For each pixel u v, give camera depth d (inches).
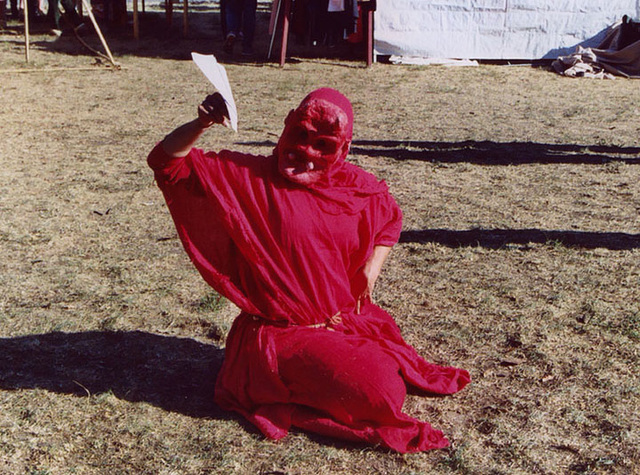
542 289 174.2
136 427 121.5
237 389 125.3
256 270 119.6
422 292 173.9
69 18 579.2
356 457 113.7
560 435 118.4
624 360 141.1
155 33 722.8
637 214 230.2
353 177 122.1
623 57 527.5
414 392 131.6
